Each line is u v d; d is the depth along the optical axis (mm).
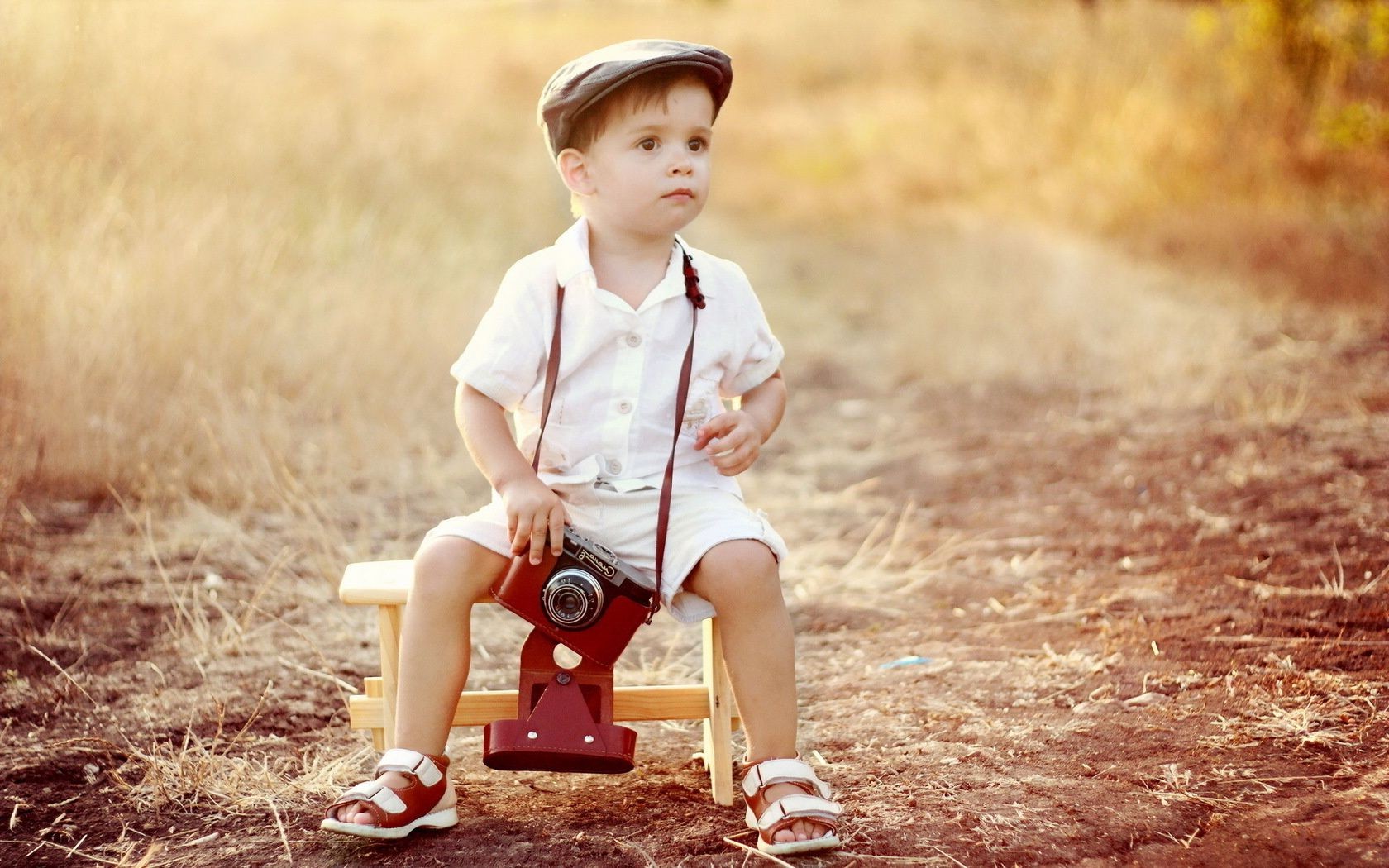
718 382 2662
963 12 14836
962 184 11000
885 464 5375
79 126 5766
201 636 3377
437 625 2420
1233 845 2271
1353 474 4359
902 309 7996
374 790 2357
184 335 4914
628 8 17109
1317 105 8742
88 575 3771
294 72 8961
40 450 4328
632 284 2545
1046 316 6980
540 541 2361
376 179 7672
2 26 5598
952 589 3871
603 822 2508
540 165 9281
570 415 2512
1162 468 4730
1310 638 3162
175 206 5637
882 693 3119
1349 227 7465
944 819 2445
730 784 2596
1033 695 3020
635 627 2410
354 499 4625
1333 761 2545
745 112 14531
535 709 2393
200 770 2682
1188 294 7086
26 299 4555
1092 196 9039
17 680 3129
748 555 2381
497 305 2559
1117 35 11344
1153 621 3391
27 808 2559
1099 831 2361
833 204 11203
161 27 6988
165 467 4523
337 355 5492
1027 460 5121
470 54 12414
